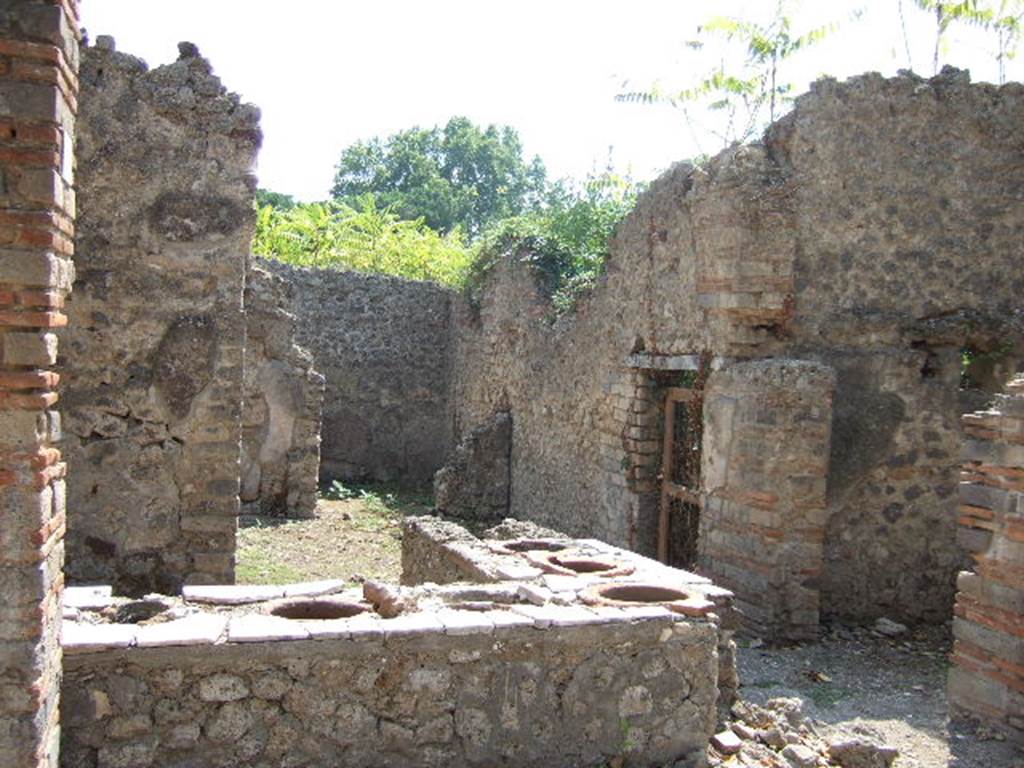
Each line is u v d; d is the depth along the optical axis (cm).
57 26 305
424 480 1680
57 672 356
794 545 752
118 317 614
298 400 1213
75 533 611
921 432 823
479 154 4169
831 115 821
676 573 560
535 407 1293
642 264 991
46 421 319
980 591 547
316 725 408
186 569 629
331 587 500
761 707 539
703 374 863
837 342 820
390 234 2148
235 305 633
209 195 627
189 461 628
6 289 307
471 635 427
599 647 446
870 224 829
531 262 1344
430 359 1683
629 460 1009
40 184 306
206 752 396
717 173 830
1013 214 858
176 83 620
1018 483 525
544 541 651
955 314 844
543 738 438
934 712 588
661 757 456
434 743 423
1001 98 852
